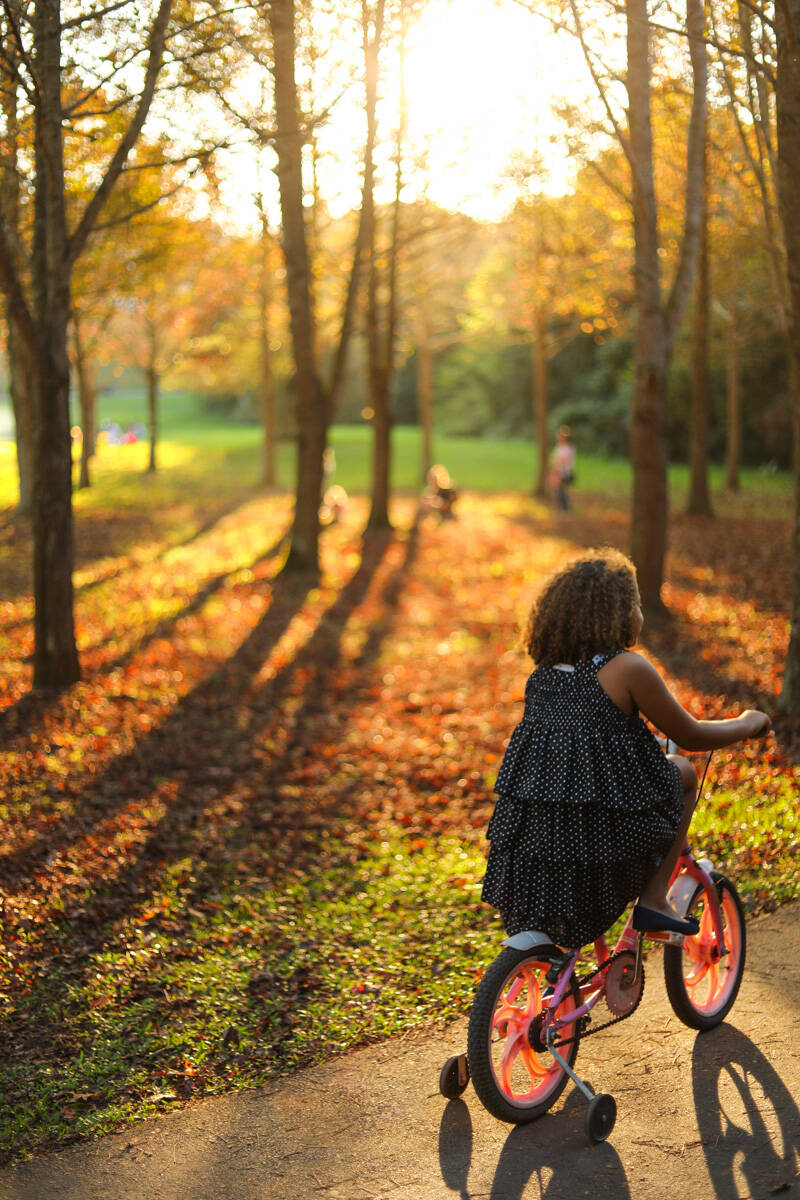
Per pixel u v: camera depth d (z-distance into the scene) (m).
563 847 3.08
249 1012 4.18
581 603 3.15
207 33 7.04
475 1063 3.10
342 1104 3.45
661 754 3.19
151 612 13.53
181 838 6.34
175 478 33.72
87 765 7.77
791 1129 3.09
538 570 16.52
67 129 7.96
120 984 4.50
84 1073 3.78
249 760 8.01
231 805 6.95
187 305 29.08
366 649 11.80
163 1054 3.90
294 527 16.25
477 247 27.08
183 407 78.88
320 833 6.50
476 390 54.16
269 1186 3.04
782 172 6.93
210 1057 3.84
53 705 9.29
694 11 8.09
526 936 3.13
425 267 25.92
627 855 3.08
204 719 9.09
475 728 8.71
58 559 9.77
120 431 55.19
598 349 44.91
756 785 6.21
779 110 6.77
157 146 8.45
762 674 9.14
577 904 3.12
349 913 5.23
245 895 5.51
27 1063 3.89
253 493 29.61
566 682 3.16
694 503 22.09
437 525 22.61
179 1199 3.01
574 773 3.08
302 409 15.94
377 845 6.25
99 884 5.61
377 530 21.45
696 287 20.94
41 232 9.39
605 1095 3.13
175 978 4.54
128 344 32.31
